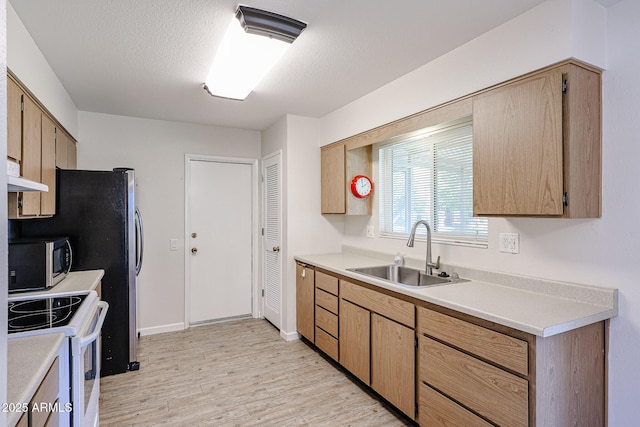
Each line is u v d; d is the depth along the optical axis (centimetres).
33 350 117
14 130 172
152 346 331
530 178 167
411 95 242
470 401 164
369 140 286
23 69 181
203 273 394
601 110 167
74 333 138
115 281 273
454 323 173
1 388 69
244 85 258
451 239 253
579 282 174
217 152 396
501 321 148
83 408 146
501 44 182
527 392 140
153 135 365
